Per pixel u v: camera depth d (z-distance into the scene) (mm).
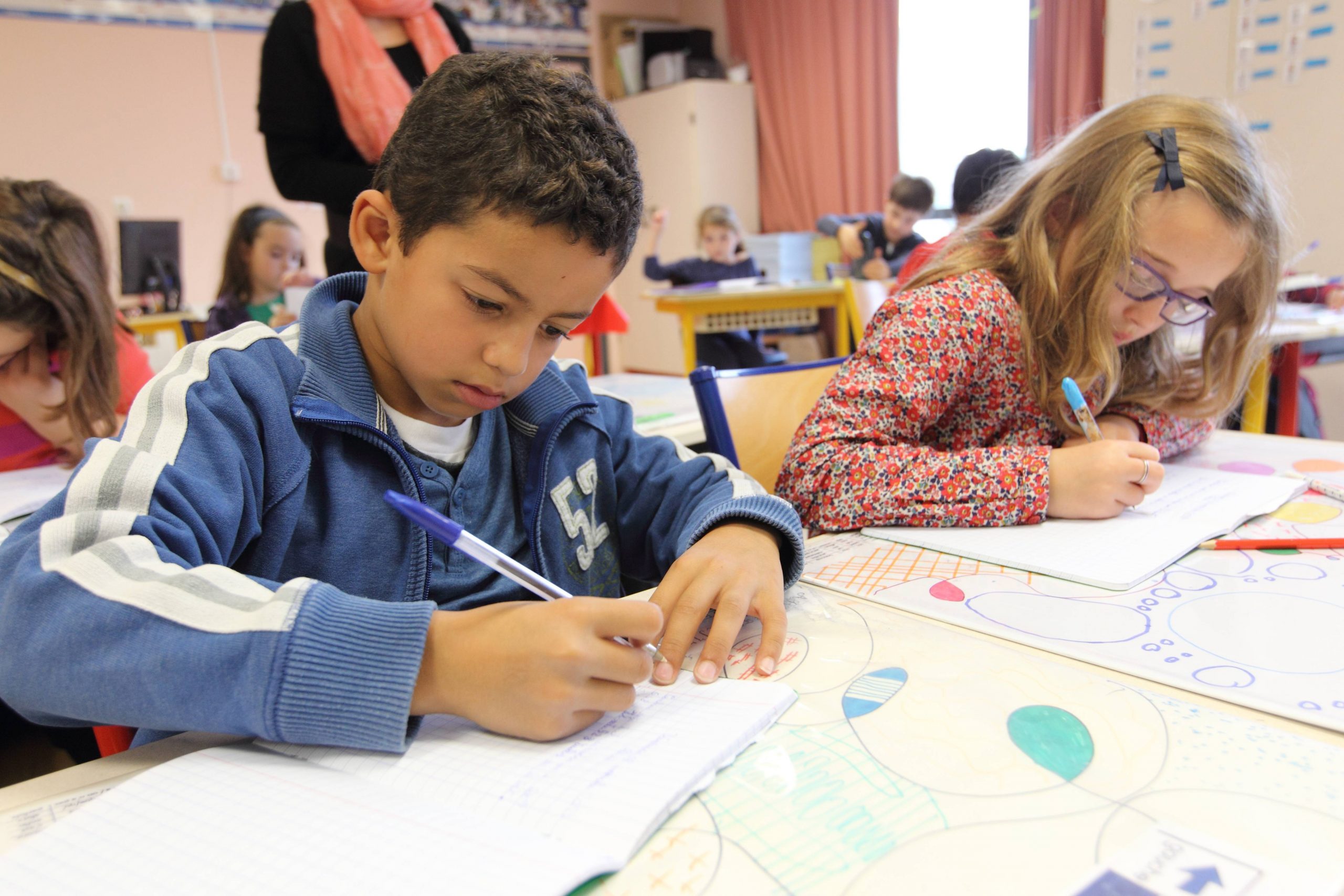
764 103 5910
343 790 426
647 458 880
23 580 475
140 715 457
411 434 732
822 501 884
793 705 495
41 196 1290
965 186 2238
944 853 363
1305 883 335
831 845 373
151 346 3656
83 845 386
